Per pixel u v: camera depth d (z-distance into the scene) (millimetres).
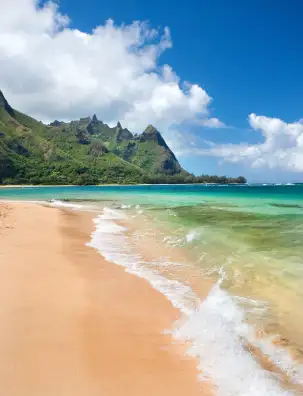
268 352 4113
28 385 3258
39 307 5348
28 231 13336
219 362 3811
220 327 4746
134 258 9219
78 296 5945
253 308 5516
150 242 11555
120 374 3520
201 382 3408
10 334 4355
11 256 8875
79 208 26266
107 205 30000
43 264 8156
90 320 4918
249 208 24688
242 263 8445
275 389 3268
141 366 3695
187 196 49031
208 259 8992
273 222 16047
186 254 9680
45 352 3912
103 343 4211
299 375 3586
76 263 8414
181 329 4695
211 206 27344
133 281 7051
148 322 4945
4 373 3445
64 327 4629
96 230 14352
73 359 3783
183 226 15141
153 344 4234
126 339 4355
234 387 3320
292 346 4258
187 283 6953
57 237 12172
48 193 67562
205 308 5504
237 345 4219
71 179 197000
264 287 6602
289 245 10484
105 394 3162
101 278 7188
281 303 5738
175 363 3779
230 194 54625
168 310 5457
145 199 41125
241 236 12141
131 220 17984
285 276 7250
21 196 53375
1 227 14031
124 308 5484
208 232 13117
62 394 3139
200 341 4340
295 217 18172
